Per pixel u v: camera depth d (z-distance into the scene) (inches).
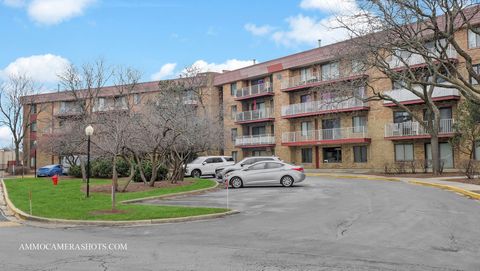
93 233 448.8
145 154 1142.3
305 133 1781.5
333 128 1694.1
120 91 1804.9
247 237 395.9
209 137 1210.0
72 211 592.1
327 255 315.3
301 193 794.2
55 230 476.1
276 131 1914.4
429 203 606.5
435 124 1197.7
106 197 767.1
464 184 866.1
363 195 735.1
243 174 954.1
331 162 1736.0
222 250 341.4
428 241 357.4
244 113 2025.1
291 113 1812.3
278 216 523.8
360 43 999.0
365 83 1156.5
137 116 981.8
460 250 324.2
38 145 2014.0
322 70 1764.3
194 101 1925.4
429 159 1362.0
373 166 1568.7
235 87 2134.6
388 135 1492.4
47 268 291.6
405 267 278.1
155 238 407.2
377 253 318.3
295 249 338.3
